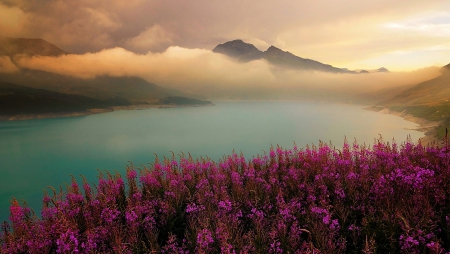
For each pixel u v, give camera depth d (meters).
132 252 8.94
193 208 11.75
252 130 153.12
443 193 8.98
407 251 6.97
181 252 9.16
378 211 9.27
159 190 14.88
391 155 14.09
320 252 7.27
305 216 10.22
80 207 12.40
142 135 150.38
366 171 12.41
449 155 11.74
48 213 11.45
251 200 11.84
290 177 14.61
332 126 146.00
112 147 117.62
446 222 7.85
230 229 9.09
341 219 9.26
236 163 19.39
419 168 10.50
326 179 13.12
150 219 10.94
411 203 8.83
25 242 9.79
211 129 166.62
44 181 67.06
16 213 11.13
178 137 138.12
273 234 8.56
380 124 131.38
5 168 81.19
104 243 9.85
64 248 8.66
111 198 12.09
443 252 7.05
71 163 88.31
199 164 18.83
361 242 8.59
